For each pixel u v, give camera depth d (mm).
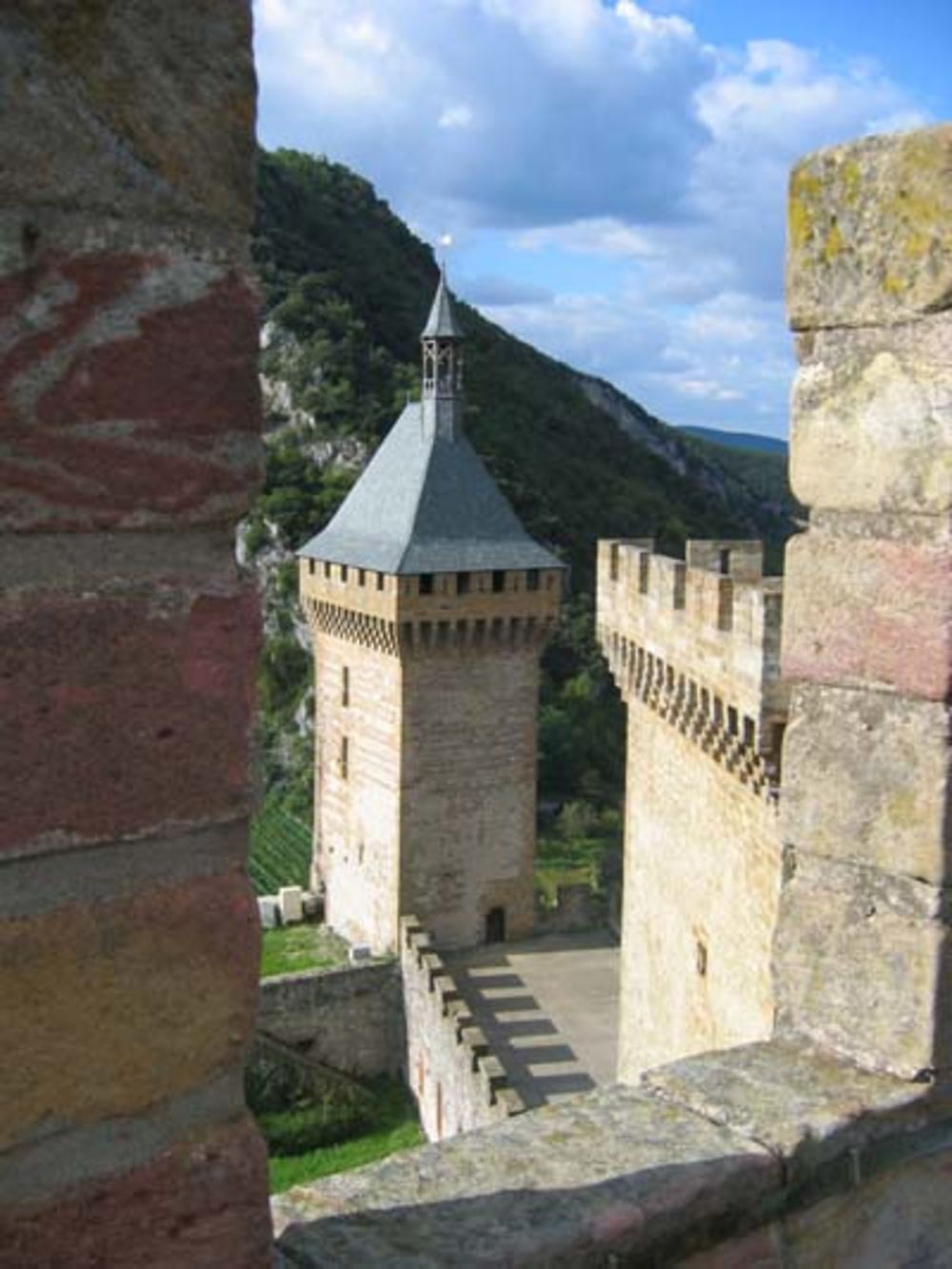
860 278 4637
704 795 14922
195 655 2725
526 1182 3908
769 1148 4152
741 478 134125
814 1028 4922
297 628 68438
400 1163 4016
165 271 2598
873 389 4641
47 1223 2684
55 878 2625
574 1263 3656
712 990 14750
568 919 43188
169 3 2535
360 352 82000
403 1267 3471
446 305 42531
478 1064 28953
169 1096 2811
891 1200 4484
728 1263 4055
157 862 2748
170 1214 2844
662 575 15727
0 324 2426
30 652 2525
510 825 42125
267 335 81375
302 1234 3615
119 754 2648
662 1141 4176
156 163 2562
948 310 4402
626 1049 18766
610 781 64000
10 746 2518
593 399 110562
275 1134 33375
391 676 40781
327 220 98562
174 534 2701
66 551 2572
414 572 39688
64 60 2438
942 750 4523
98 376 2545
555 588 41531
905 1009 4613
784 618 5051
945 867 4555
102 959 2678
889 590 4641
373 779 42281
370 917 42625
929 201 4395
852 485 4746
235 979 2863
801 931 4969
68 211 2477
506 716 41688
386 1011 38219
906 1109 4488
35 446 2494
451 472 41969
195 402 2668
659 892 16906
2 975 2561
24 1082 2613
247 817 2840
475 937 41875
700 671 14391
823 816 4914
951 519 4453
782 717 12734
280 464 74312
